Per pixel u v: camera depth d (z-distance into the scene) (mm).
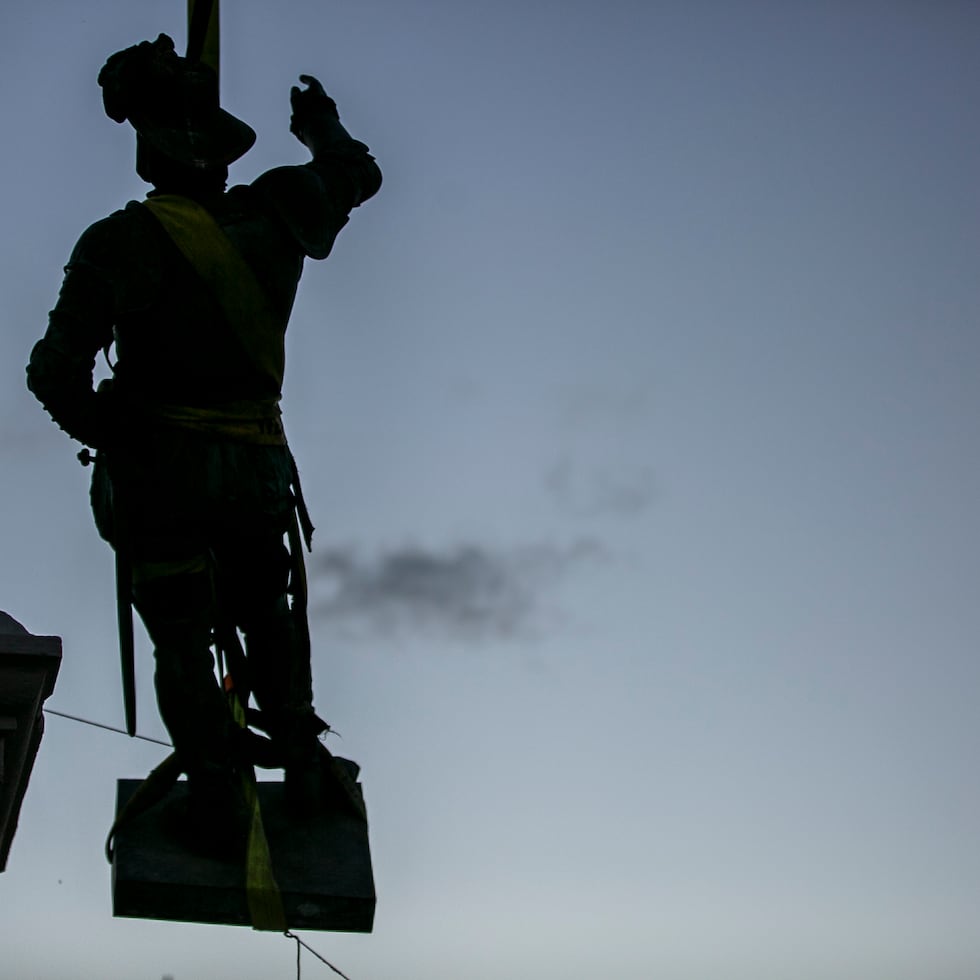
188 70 7441
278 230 7379
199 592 7129
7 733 8719
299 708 7422
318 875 6969
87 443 6859
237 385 7152
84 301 6723
